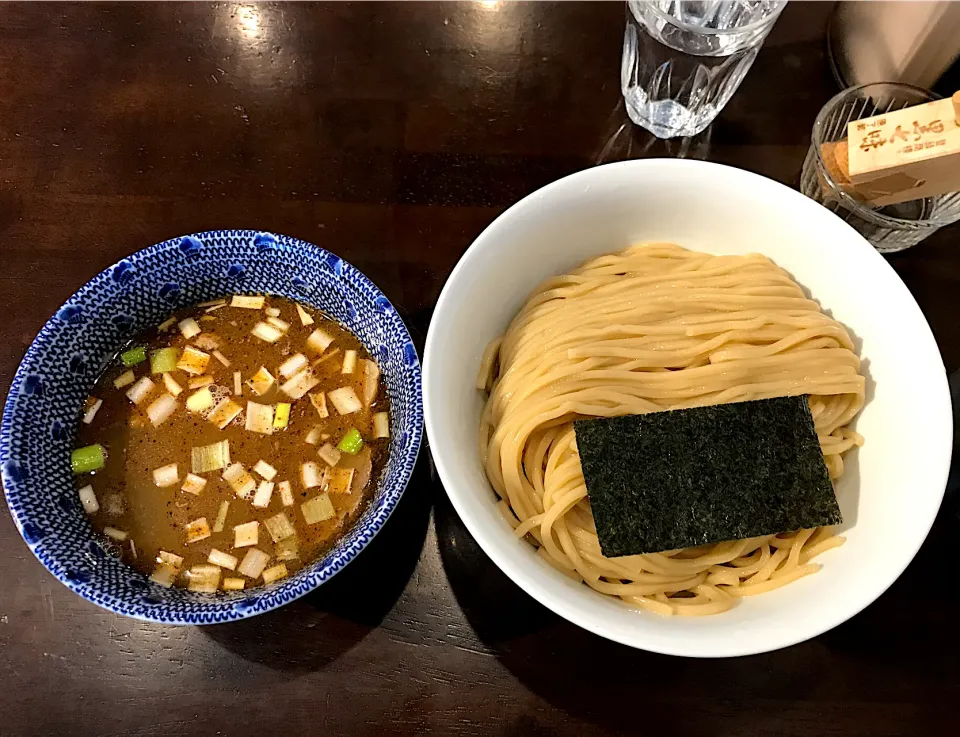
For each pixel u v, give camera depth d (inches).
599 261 14.1
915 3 15.1
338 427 13.2
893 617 12.9
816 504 11.8
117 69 17.3
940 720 12.3
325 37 17.7
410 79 17.4
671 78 16.7
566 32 17.8
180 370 13.6
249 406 13.4
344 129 16.8
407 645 12.7
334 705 12.3
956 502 13.5
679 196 13.2
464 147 16.7
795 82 17.3
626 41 16.8
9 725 12.2
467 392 13.0
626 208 13.4
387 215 16.0
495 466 12.8
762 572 12.3
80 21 17.7
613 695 12.4
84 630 12.7
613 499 11.7
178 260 13.0
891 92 15.7
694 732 12.3
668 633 10.2
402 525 13.5
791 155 16.7
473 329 13.0
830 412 12.9
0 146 16.5
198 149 16.6
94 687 12.4
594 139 16.9
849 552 11.7
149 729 12.2
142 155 16.5
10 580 13.0
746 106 17.1
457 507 10.5
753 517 11.7
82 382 13.1
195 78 17.3
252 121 16.9
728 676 12.5
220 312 14.0
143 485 12.8
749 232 13.6
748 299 13.2
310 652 12.6
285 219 16.0
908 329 12.1
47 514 11.6
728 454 11.9
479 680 12.5
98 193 16.2
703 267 13.8
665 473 11.8
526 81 17.4
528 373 13.1
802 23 17.7
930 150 12.9
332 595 13.0
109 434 13.1
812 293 13.7
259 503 12.7
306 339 13.9
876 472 12.2
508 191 16.3
